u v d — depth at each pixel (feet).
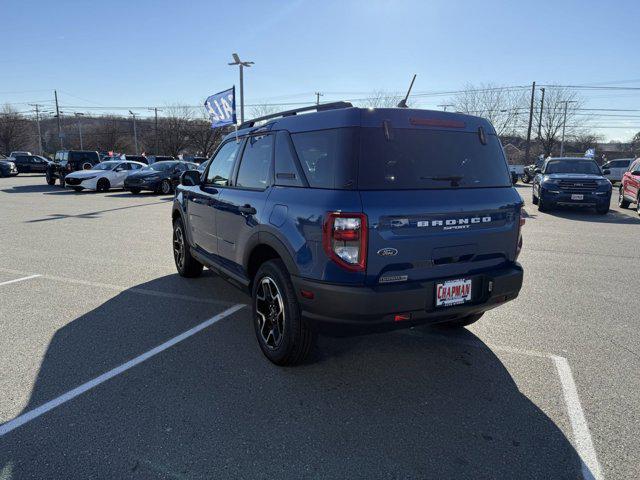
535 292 18.69
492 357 12.67
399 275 9.97
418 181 10.30
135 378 11.31
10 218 40.19
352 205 9.50
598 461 8.39
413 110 10.63
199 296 17.83
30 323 14.96
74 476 7.90
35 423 9.41
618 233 33.53
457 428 9.37
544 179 46.24
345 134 10.00
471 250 10.90
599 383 11.22
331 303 9.78
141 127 252.01
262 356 12.58
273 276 11.53
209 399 10.37
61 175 77.66
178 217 20.36
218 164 16.34
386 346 13.37
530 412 9.97
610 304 17.17
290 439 8.97
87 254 25.46
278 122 12.44
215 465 8.21
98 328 14.52
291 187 11.23
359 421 9.59
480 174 11.37
